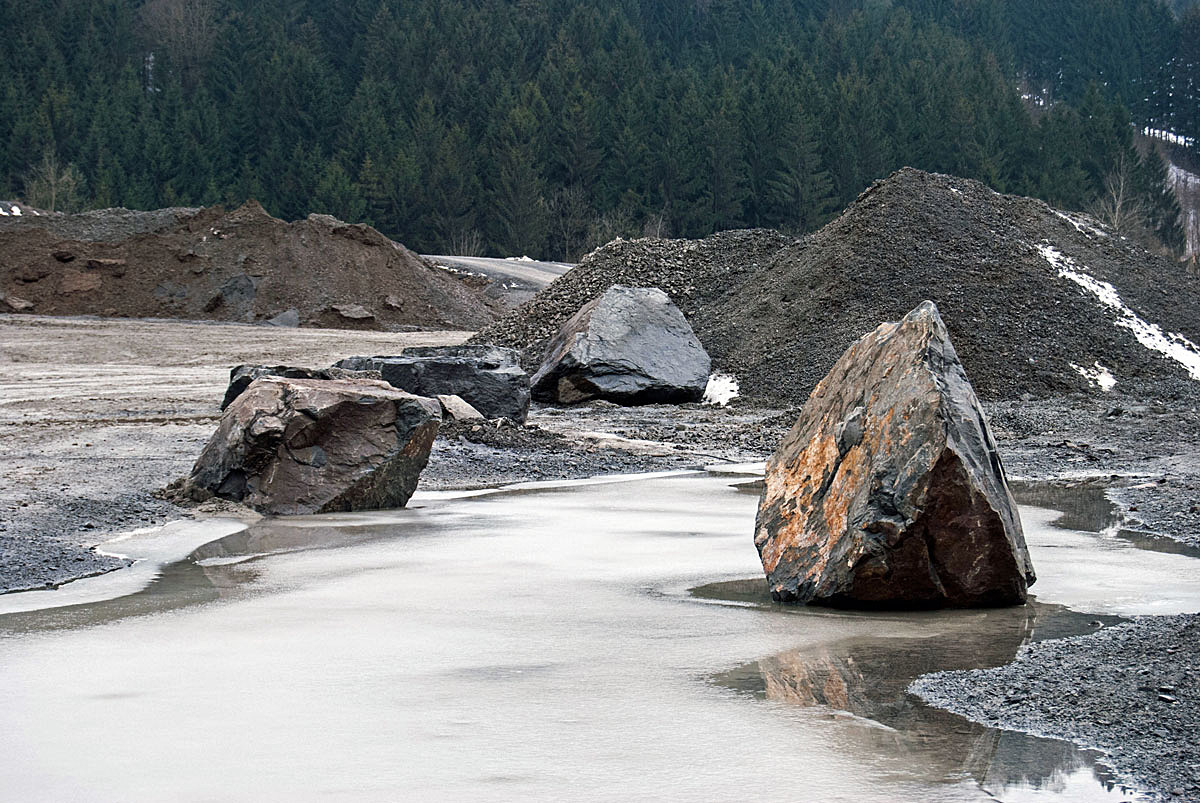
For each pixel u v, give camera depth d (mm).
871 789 4828
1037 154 107000
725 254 37375
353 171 108688
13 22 121688
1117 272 34219
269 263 56844
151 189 103188
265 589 9203
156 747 5391
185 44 133750
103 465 16156
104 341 42219
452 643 7418
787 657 7066
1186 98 159000
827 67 134250
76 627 7867
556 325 35062
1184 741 5309
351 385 14750
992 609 8492
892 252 32469
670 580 9617
